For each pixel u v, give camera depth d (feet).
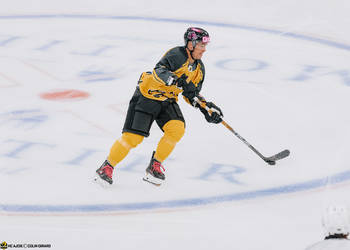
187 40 56.54
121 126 74.18
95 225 51.88
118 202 56.13
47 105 80.48
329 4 127.03
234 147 68.08
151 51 104.88
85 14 128.98
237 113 78.28
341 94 84.33
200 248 47.85
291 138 70.44
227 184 59.47
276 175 61.16
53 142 69.15
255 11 125.90
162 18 124.77
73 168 63.00
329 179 59.93
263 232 50.44
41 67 96.63
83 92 85.71
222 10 127.65
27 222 52.29
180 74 57.57
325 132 71.77
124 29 118.32
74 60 100.12
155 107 58.29
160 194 57.62
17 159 64.64
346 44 107.14
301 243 48.44
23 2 137.18
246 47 106.01
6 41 110.93
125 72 94.17
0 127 73.05
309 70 94.58
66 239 49.26
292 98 83.20
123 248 47.78
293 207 54.75
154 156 59.57
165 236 49.88
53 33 116.16
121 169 62.95
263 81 89.92
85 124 74.49
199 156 65.87
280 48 105.60
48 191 57.98
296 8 126.00
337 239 30.94
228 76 92.02
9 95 84.17
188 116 76.89
